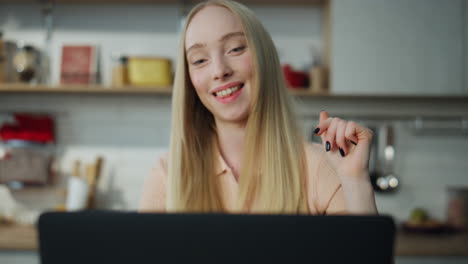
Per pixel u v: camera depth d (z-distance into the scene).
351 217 0.35
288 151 0.86
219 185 0.91
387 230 0.35
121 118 2.79
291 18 2.78
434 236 2.40
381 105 2.76
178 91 0.93
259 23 0.87
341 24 2.48
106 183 2.77
